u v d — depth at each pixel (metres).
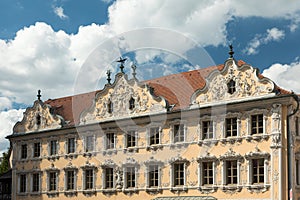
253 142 37.09
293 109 36.56
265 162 36.22
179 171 41.00
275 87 36.47
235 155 37.72
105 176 46.16
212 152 39.03
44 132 52.03
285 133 36.00
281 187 35.31
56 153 50.91
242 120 37.84
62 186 49.81
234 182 38.00
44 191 51.44
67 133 49.94
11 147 58.34
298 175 37.28
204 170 39.62
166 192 41.31
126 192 44.00
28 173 53.50
